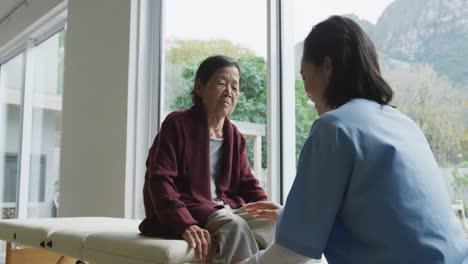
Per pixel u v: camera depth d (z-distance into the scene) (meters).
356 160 0.96
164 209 1.40
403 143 1.00
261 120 2.37
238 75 1.59
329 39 1.10
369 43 1.11
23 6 4.48
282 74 2.30
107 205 2.99
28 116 4.66
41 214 4.32
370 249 0.95
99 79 3.20
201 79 1.57
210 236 1.37
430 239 0.92
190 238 1.33
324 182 0.97
